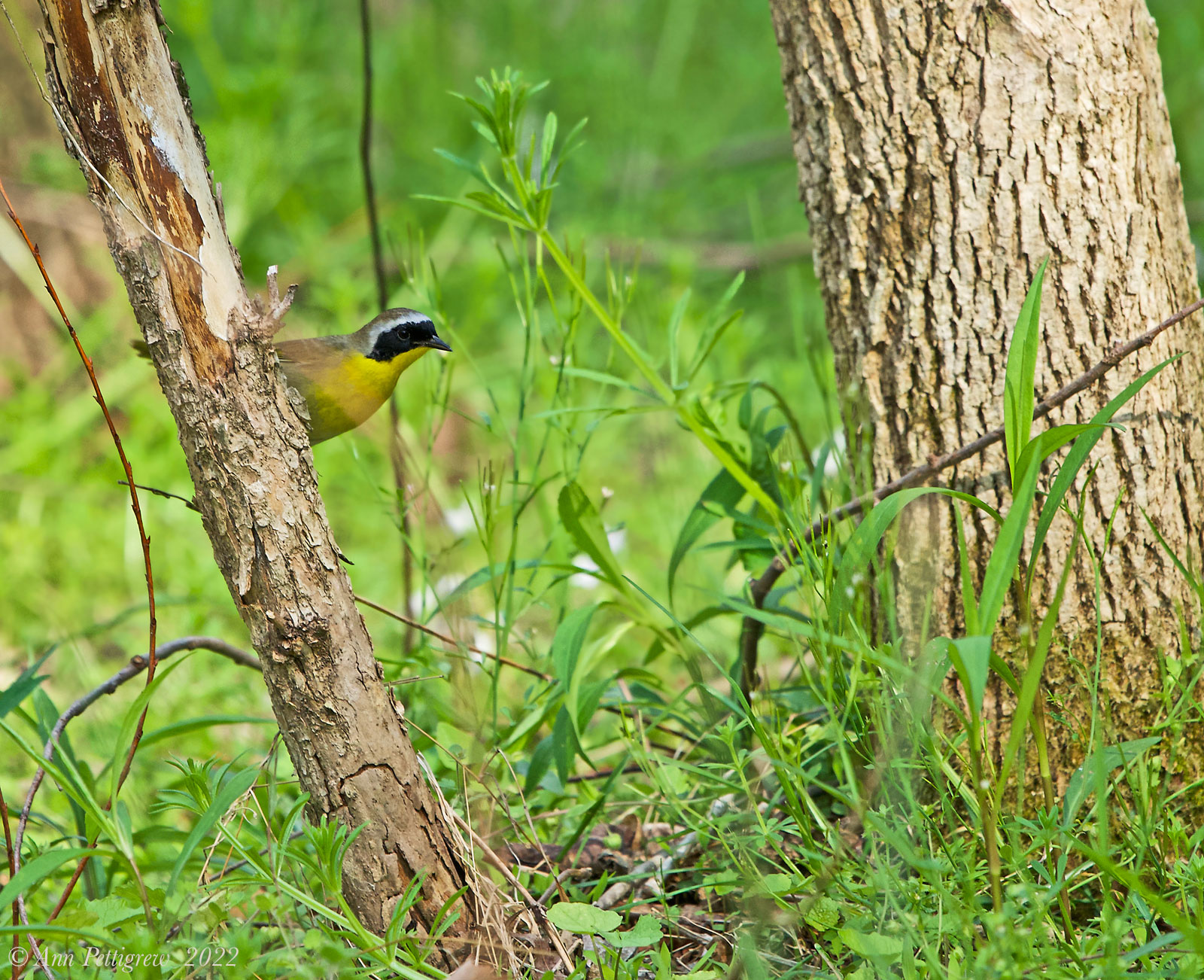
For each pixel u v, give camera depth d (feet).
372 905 16.61
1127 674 19.72
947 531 20.13
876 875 15.44
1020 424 15.65
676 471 36.40
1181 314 18.26
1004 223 19.74
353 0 66.33
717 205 61.11
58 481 40.75
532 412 41.22
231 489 15.92
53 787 25.77
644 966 17.79
